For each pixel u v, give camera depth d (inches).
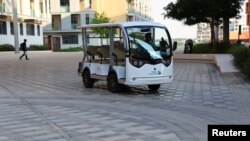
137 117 349.4
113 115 359.6
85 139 276.5
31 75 759.7
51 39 2714.1
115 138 278.1
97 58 551.5
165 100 442.3
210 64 983.0
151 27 488.4
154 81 484.7
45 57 1459.2
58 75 751.1
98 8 2795.3
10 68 938.7
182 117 347.3
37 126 318.0
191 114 360.2
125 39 474.6
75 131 299.9
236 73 706.8
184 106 402.0
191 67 896.9
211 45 1233.4
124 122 329.1
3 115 364.8
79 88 558.9
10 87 578.2
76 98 466.3
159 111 377.1
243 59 709.9
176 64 1002.1
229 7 1107.3
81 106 410.3
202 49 1206.3
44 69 898.1
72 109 393.4
